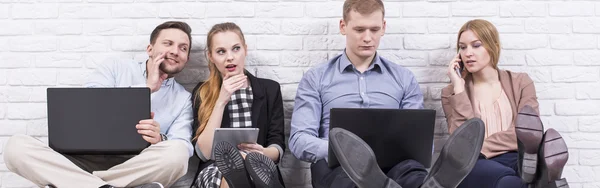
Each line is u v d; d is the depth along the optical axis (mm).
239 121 2744
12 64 2979
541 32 3014
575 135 2998
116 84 2764
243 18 3020
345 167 1868
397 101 2781
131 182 2291
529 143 2078
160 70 2779
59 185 2221
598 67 3014
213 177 2305
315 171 2424
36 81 2979
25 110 2969
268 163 2146
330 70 2812
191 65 3014
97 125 2326
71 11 3000
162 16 3012
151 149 2305
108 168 2521
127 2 3008
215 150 2129
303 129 2656
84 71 2994
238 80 2662
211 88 2766
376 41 2723
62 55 2990
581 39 3018
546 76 3014
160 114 2730
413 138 2133
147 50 2844
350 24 2717
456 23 3020
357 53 2727
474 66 2760
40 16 2996
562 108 3006
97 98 2334
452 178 1855
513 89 2775
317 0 3018
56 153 2260
